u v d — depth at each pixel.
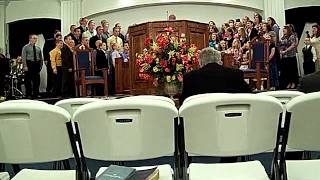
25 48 9.55
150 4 10.49
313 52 8.89
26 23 11.45
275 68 8.14
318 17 10.30
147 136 1.77
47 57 10.31
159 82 4.44
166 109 1.72
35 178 1.97
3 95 9.47
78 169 1.85
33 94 9.52
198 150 1.80
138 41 6.96
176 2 10.40
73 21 10.77
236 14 10.43
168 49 4.34
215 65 3.24
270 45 8.11
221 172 1.86
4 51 11.45
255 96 1.67
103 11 10.66
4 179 1.99
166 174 1.91
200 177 1.80
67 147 1.81
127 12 10.66
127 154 1.79
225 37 9.29
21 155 1.81
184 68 4.32
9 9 11.45
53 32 11.30
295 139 1.78
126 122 1.75
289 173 1.90
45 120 1.73
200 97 1.74
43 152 1.80
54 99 7.44
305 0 10.27
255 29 8.91
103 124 1.74
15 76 9.70
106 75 7.59
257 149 1.78
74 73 8.04
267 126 1.75
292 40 8.67
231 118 1.72
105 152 1.80
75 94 8.06
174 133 1.79
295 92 2.53
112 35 9.50
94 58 8.24
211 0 10.35
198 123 1.74
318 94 1.64
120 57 8.20
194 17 10.48
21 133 1.77
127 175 1.71
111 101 1.71
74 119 1.77
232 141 1.75
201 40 7.02
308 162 2.05
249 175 1.81
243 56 8.44
